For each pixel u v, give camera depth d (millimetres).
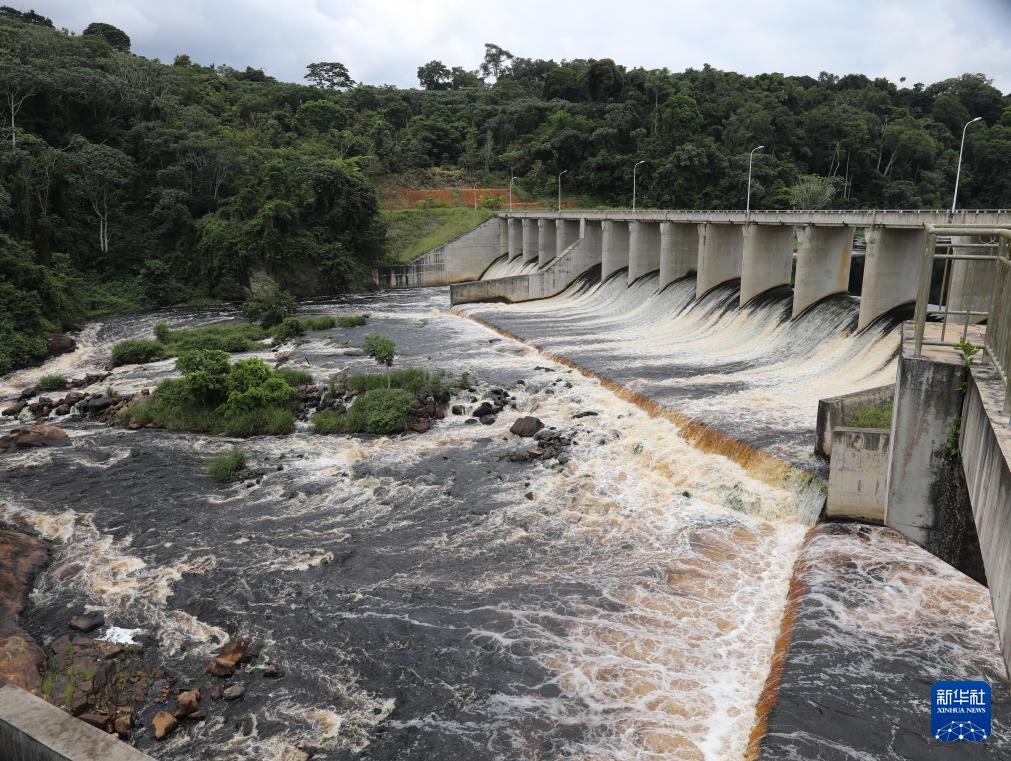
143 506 32688
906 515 12453
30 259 70438
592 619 23344
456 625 23328
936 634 20875
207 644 22750
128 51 163000
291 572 26891
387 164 130125
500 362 55875
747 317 57375
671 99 125938
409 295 98375
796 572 24750
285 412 43000
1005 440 7965
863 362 42969
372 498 33250
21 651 21500
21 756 9750
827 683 19000
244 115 135000
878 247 44500
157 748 18438
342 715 19547
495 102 165375
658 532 28734
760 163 119500
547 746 18172
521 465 36250
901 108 145625
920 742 16953
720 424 36188
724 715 18922
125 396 47906
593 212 86375
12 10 149875
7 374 56531
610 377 47312
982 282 38500
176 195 92500
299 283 95500
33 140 85625
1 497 33438
